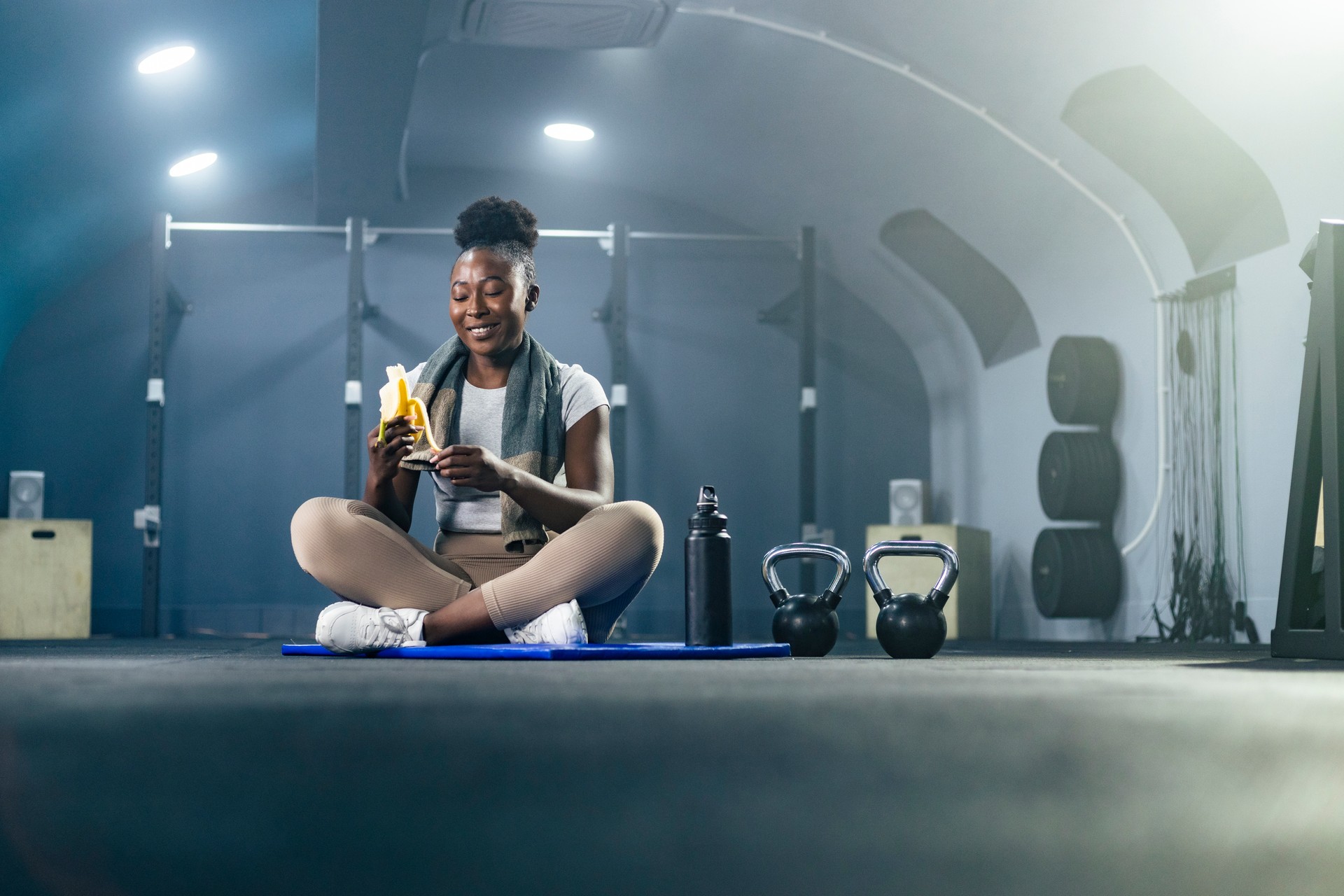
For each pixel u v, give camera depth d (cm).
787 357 777
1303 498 254
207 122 612
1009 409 713
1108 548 618
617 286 702
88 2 458
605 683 98
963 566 662
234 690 84
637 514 208
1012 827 46
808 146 652
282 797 46
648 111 662
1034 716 65
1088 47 495
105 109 556
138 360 731
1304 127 473
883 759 53
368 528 209
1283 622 254
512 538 216
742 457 770
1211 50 465
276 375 738
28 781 48
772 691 87
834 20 532
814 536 704
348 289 734
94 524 718
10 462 713
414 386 231
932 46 530
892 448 785
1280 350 510
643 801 47
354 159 603
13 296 674
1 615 616
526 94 654
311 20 534
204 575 721
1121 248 596
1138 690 90
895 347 791
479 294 225
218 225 689
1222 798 50
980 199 633
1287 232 507
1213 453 547
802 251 716
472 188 766
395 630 204
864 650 377
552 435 226
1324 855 49
